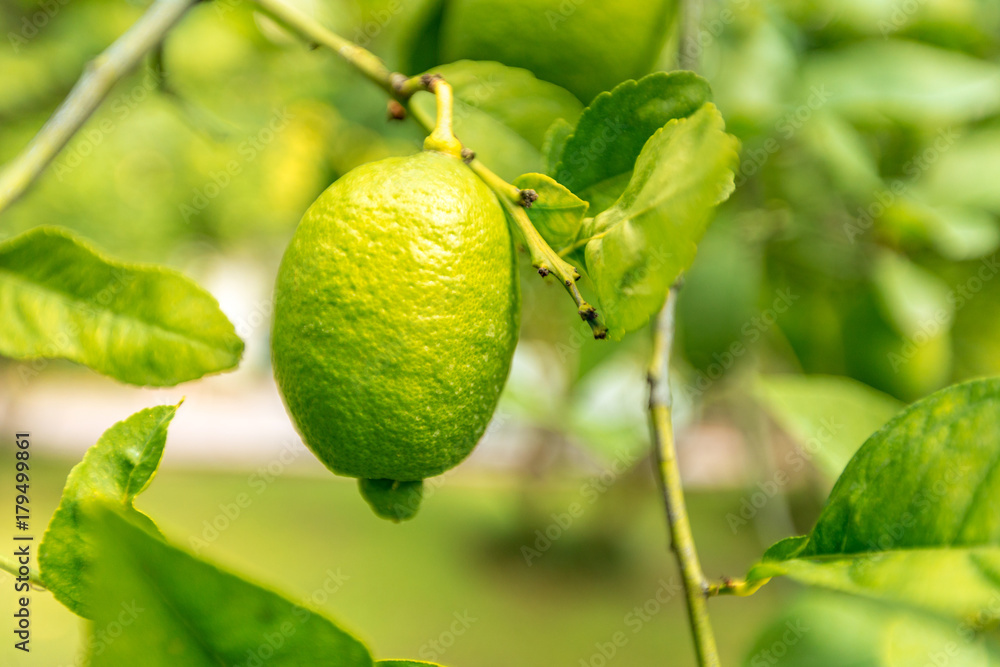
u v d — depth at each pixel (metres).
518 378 0.75
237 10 0.61
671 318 0.42
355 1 0.66
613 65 0.45
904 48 0.56
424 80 0.42
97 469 0.38
